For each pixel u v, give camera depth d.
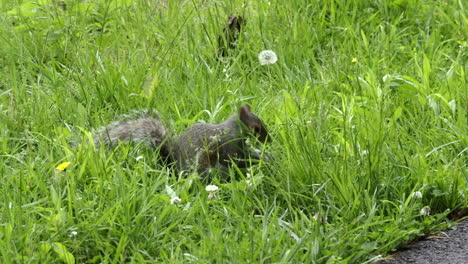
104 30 13.01
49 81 11.41
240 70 11.76
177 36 12.49
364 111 9.88
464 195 8.70
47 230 7.54
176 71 11.72
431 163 9.14
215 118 10.41
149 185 8.55
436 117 10.16
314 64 12.23
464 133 9.80
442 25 13.14
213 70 11.76
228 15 12.86
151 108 10.73
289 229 7.70
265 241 7.37
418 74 11.38
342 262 7.30
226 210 8.09
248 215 8.20
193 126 9.52
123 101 10.87
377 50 12.28
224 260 7.05
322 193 8.52
